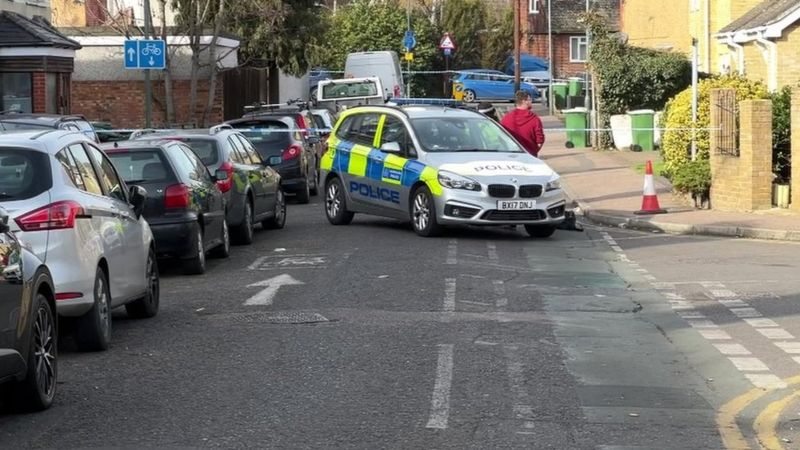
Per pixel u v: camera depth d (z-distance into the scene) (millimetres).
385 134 20500
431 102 27734
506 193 18625
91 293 10188
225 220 17469
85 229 10234
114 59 42031
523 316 12164
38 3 39094
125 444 7539
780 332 11375
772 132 22156
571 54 83688
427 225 19094
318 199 28297
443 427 7906
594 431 7855
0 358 7574
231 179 18375
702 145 23562
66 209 9938
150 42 28125
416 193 19375
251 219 19344
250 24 45156
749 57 35375
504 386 9117
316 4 48000
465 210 18609
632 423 8078
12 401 8289
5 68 33469
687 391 9031
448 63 67812
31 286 8180
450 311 12422
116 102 42188
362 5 68312
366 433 7762
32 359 8188
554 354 10328
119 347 10828
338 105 41656
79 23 51688
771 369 9812
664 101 37250
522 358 10141
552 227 19422
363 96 41938
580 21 39906
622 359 10156
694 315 12289
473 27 73375
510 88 67875
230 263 16766
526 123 21531
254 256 17516
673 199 24125
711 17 41844
